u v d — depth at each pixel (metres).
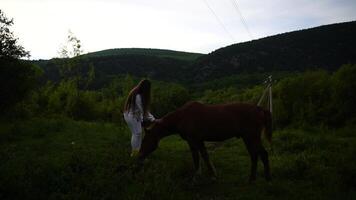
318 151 11.03
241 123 8.05
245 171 9.02
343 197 6.94
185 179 7.92
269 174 8.09
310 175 8.31
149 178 7.64
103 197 6.61
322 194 7.20
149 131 8.50
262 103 18.30
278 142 12.81
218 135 8.06
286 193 7.36
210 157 10.34
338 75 21.62
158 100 26.58
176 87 28.14
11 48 15.73
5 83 15.34
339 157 9.52
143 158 8.47
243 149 11.59
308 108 20.70
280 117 21.12
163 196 6.73
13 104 16.39
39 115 19.75
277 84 24.42
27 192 6.54
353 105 19.75
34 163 8.13
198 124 8.06
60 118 19.05
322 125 18.75
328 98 21.44
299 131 17.14
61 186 6.95
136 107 8.84
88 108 25.12
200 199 7.09
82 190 6.80
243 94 30.66
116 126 16.14
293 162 9.32
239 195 7.29
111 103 26.50
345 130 17.08
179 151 11.15
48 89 25.11
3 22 15.55
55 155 9.59
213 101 32.53
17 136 12.19
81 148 10.36
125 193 6.86
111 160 8.73
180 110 8.34
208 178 8.12
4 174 7.01
